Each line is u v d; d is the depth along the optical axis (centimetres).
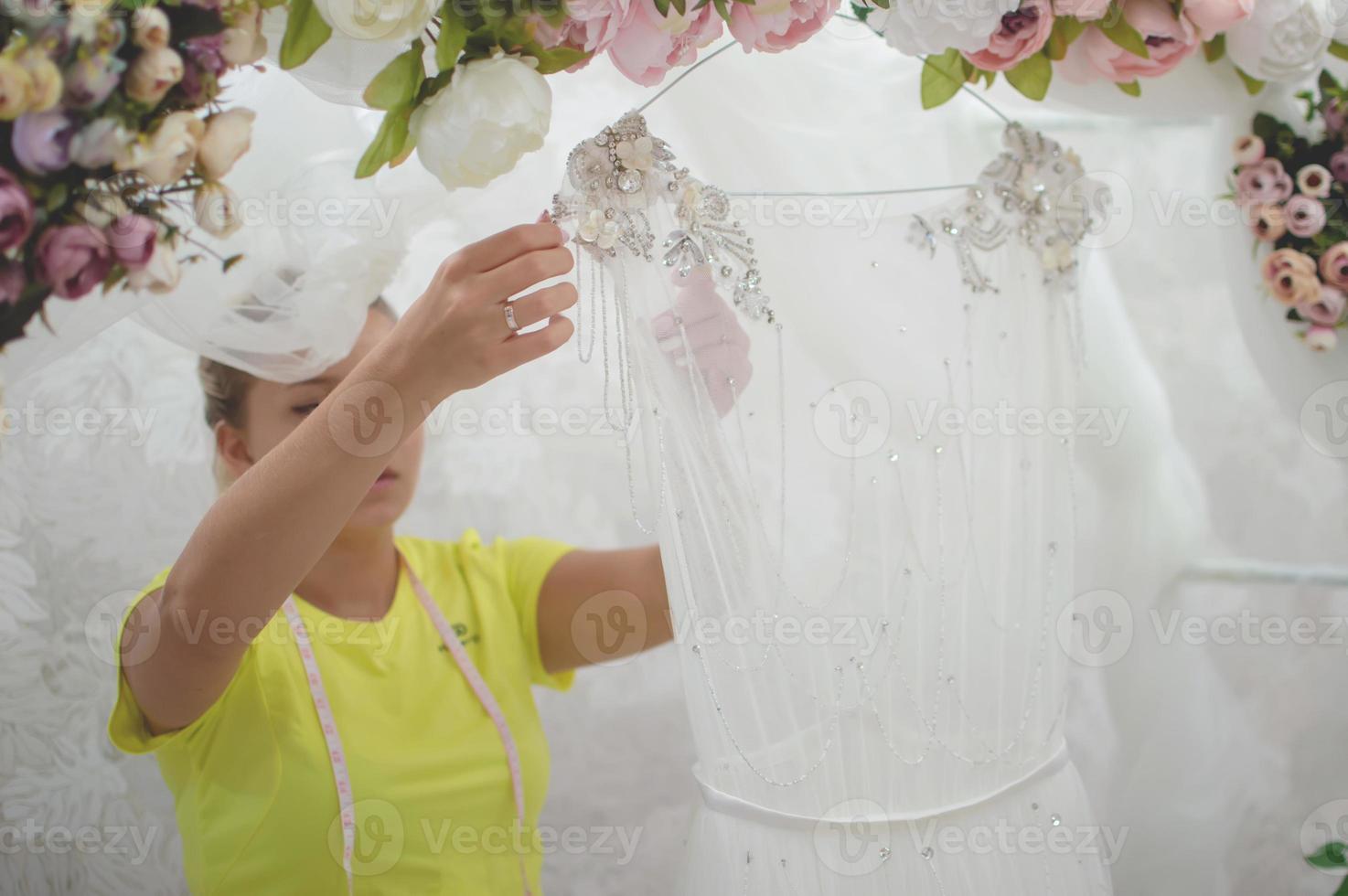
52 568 137
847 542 92
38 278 75
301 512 81
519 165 140
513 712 120
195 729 105
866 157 123
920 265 95
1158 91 114
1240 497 138
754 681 90
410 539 132
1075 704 148
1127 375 133
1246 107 118
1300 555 136
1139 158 134
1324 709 140
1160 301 138
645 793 158
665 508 89
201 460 141
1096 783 146
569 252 81
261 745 105
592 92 140
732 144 121
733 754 91
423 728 113
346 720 108
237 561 83
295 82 96
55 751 138
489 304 78
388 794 107
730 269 90
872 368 94
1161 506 134
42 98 69
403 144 80
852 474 93
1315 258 118
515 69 75
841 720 91
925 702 93
